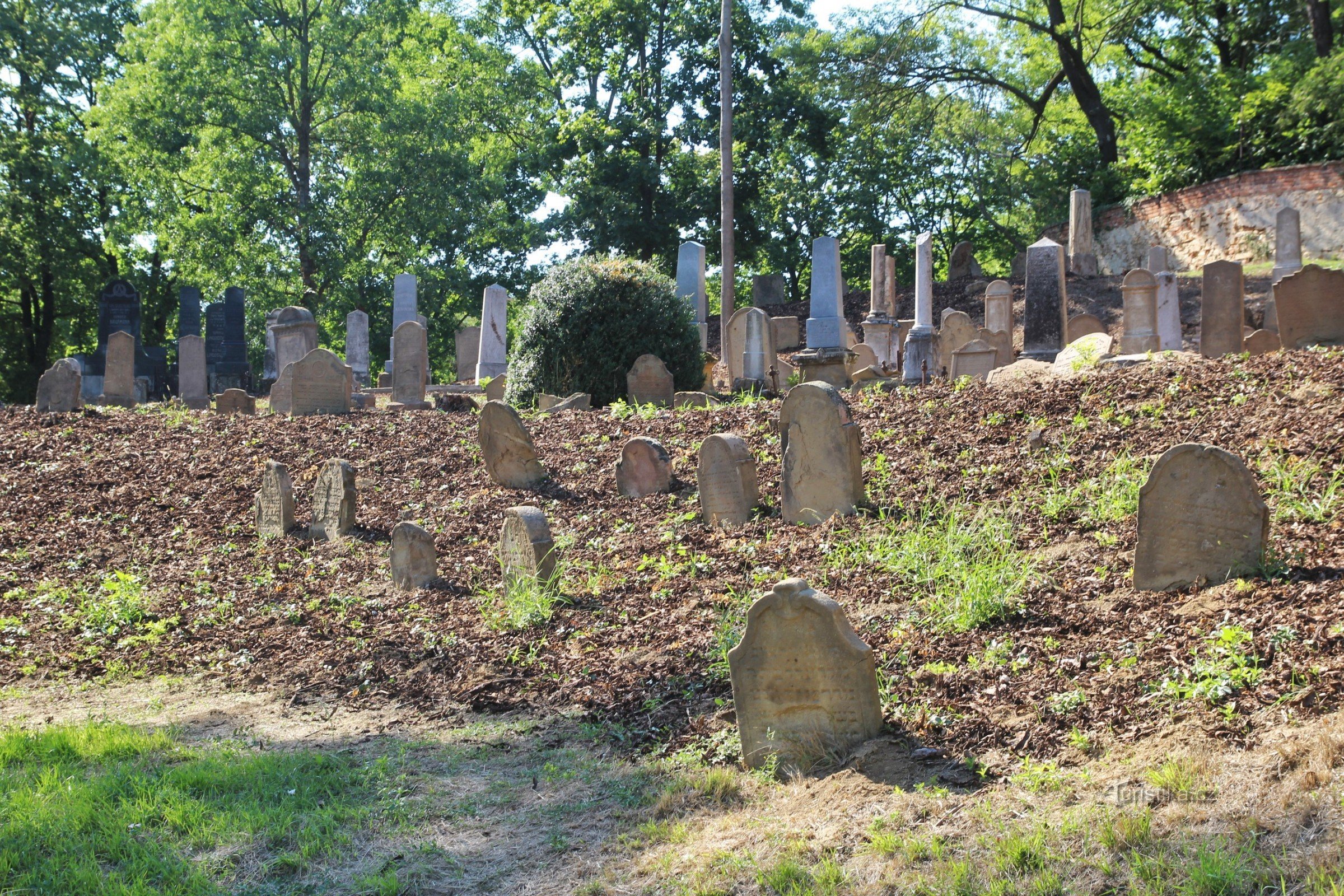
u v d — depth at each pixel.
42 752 6.23
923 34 36.75
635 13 37.88
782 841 4.61
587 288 17.83
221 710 7.29
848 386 17.33
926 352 20.80
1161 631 5.94
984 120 40.53
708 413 13.62
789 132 39.25
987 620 6.73
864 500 9.56
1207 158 31.17
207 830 5.16
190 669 8.32
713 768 5.68
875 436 11.23
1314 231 26.48
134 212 38.62
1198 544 6.50
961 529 8.37
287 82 36.44
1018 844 4.14
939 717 5.56
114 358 19.91
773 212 46.00
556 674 7.28
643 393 16.34
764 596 5.61
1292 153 29.58
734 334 21.66
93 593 10.30
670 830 4.97
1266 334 14.28
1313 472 7.87
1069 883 3.92
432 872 4.79
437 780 5.81
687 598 8.31
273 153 36.56
